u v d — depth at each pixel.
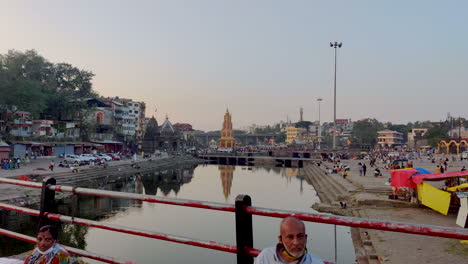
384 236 16.45
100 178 49.56
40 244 3.70
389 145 136.75
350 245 18.31
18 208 4.66
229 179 59.88
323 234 20.77
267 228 22.73
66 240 19.42
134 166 66.19
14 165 43.12
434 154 92.81
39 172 41.12
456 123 125.69
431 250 13.85
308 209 29.66
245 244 3.10
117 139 91.56
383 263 12.73
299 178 63.16
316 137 174.88
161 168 79.81
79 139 71.06
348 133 171.88
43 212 4.37
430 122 157.88
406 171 24.03
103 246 18.67
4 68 55.28
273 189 46.66
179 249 18.55
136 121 106.88
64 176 41.59
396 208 24.30
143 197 3.66
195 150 118.50
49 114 69.00
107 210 28.25
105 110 88.94
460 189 21.08
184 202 3.39
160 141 110.88
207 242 3.30
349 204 27.45
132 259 16.81
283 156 107.56
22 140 55.72
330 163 70.69
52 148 62.28
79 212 27.22
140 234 3.66
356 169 55.19
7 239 18.33
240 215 3.11
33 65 63.81
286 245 2.61
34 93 55.88
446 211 20.27
